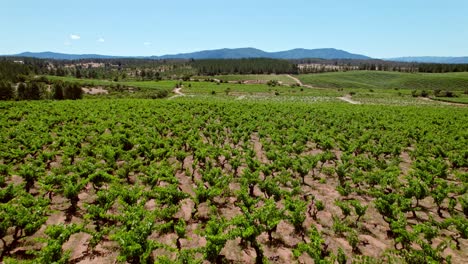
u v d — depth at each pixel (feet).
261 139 109.60
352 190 62.18
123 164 74.43
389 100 315.78
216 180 61.87
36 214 43.70
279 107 197.57
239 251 44.98
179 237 43.27
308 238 48.39
